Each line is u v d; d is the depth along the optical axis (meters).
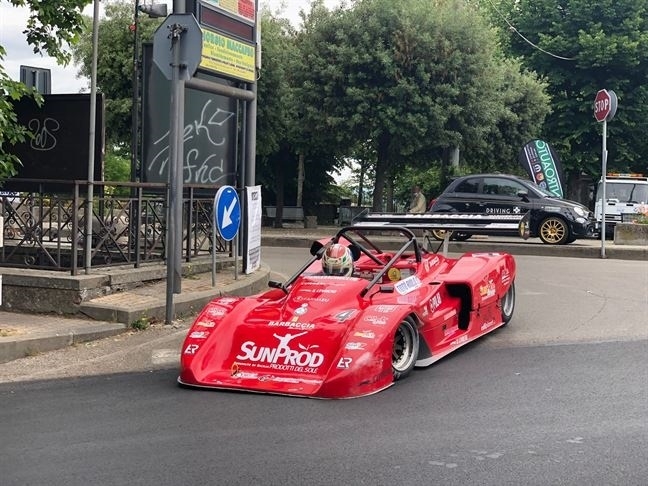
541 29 32.88
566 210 18.67
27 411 5.75
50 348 7.85
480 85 22.20
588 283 12.34
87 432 5.21
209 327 6.58
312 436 5.05
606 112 16.81
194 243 11.65
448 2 23.08
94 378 6.80
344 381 5.87
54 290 9.02
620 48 30.19
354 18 22.14
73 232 9.16
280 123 26.47
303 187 35.84
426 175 31.73
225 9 11.64
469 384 6.40
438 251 9.28
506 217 8.55
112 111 24.23
